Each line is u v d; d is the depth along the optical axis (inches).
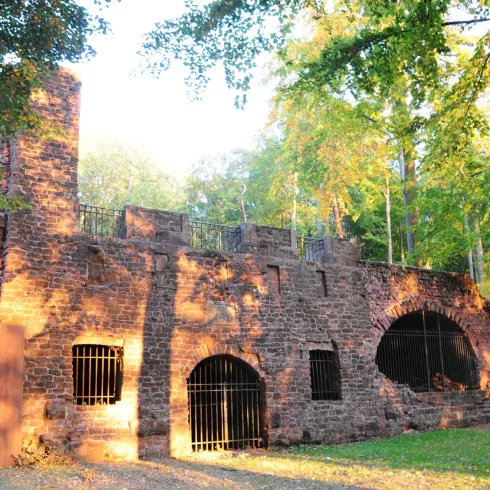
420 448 560.7
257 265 640.4
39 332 499.2
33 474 415.8
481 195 650.2
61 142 547.8
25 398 481.1
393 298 746.8
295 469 464.1
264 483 405.1
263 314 631.2
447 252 882.8
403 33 463.2
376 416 680.4
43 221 523.2
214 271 609.9
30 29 427.2
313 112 972.6
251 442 607.8
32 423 480.1
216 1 441.4
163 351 559.5
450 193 751.7
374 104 767.7
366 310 713.0
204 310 592.7
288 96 546.3
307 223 1445.6
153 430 534.3
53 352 502.3
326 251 709.3
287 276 658.8
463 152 577.0
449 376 810.2
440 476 411.5
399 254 1411.2
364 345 698.2
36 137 534.9
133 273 559.5
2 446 453.7
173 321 571.8
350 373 676.1
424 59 477.7
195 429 577.3
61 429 489.4
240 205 1673.2
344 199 1050.1
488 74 512.4
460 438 629.6
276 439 601.6
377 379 695.7
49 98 551.5
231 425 622.5
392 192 1191.6
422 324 853.2
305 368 644.1
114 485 390.0
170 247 587.2
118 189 1866.4
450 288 812.0
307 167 1067.9
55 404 491.2
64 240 530.0
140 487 386.6
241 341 609.0
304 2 501.0
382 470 444.1
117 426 518.9
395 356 768.3
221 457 544.1
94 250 542.9
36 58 442.9
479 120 540.1
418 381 791.7
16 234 506.0
